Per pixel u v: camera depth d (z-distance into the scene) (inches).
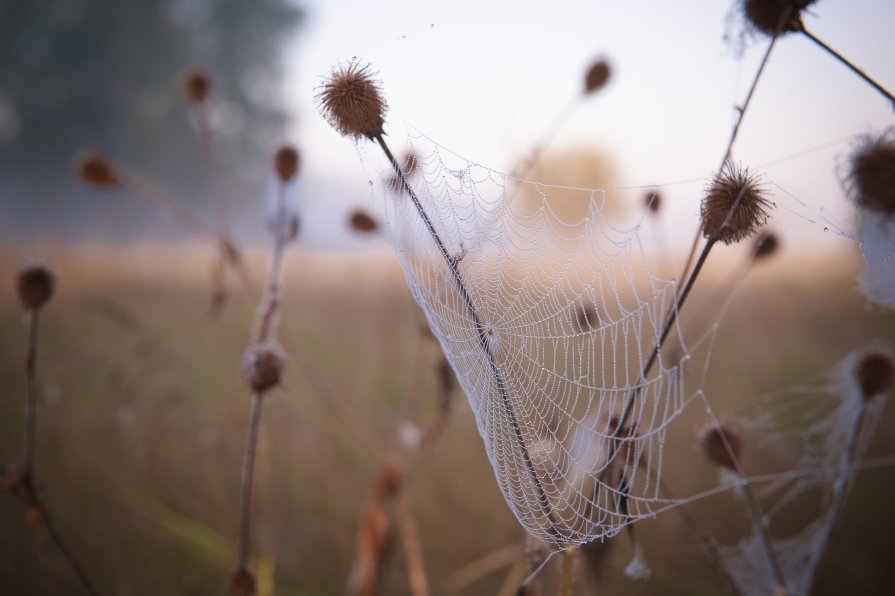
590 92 23.4
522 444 16.2
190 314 47.1
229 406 33.2
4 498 30.2
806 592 19.5
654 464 29.5
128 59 282.4
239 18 324.5
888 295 16.7
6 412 36.1
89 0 283.0
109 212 79.8
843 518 27.8
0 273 46.9
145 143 267.7
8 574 27.0
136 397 31.9
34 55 283.7
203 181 270.4
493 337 18.7
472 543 28.4
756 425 24.4
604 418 17.7
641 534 27.7
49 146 265.3
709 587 25.2
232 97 309.7
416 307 25.2
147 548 28.4
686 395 31.3
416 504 29.1
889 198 15.4
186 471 31.3
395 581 27.2
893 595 25.4
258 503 27.4
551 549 17.2
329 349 42.7
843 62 15.9
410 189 15.4
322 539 28.7
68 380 34.0
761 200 15.0
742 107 15.6
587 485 18.9
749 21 17.2
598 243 17.2
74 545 28.5
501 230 18.4
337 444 31.3
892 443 29.7
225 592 26.8
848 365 20.1
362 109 15.4
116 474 30.2
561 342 20.8
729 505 28.9
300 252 56.2
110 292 51.4
